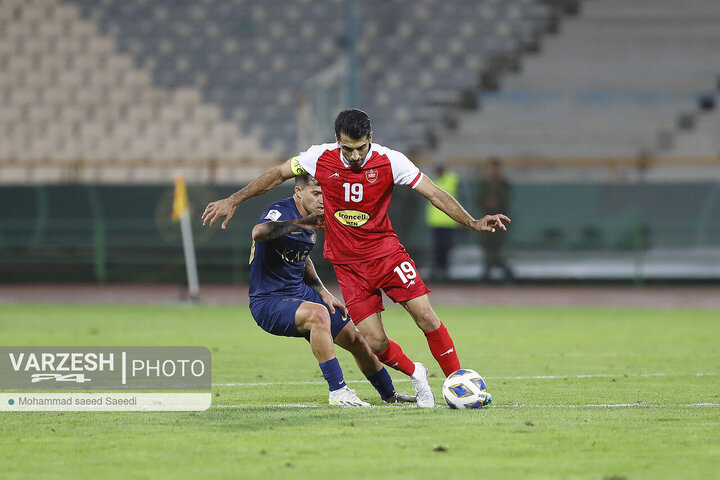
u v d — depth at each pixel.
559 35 95.25
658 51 93.50
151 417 22.36
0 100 95.69
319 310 24.20
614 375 31.92
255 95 95.75
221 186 76.12
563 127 90.94
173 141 93.25
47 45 98.38
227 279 76.75
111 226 77.25
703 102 90.56
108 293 73.81
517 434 20.05
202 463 17.45
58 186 77.56
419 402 24.22
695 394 27.14
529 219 75.94
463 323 53.88
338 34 98.94
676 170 86.06
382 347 24.28
